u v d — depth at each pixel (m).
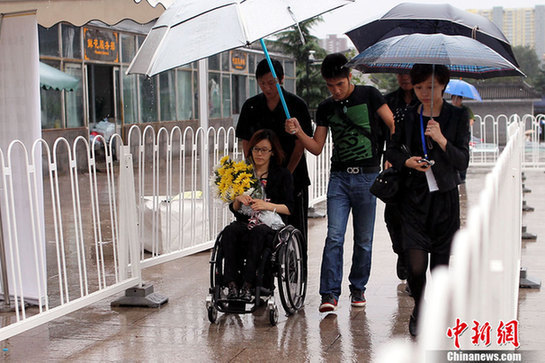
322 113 5.21
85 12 6.07
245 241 4.93
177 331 4.88
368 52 4.71
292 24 4.44
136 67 4.64
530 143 15.20
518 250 5.82
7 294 5.37
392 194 4.38
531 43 149.62
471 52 4.30
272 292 4.91
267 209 4.90
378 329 4.82
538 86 76.69
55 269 6.93
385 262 6.95
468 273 2.49
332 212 5.25
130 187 5.54
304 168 5.51
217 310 4.92
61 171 17.22
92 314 5.34
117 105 19.84
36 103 5.19
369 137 5.13
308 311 5.31
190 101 23.80
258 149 5.06
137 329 4.95
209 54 4.32
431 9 5.11
